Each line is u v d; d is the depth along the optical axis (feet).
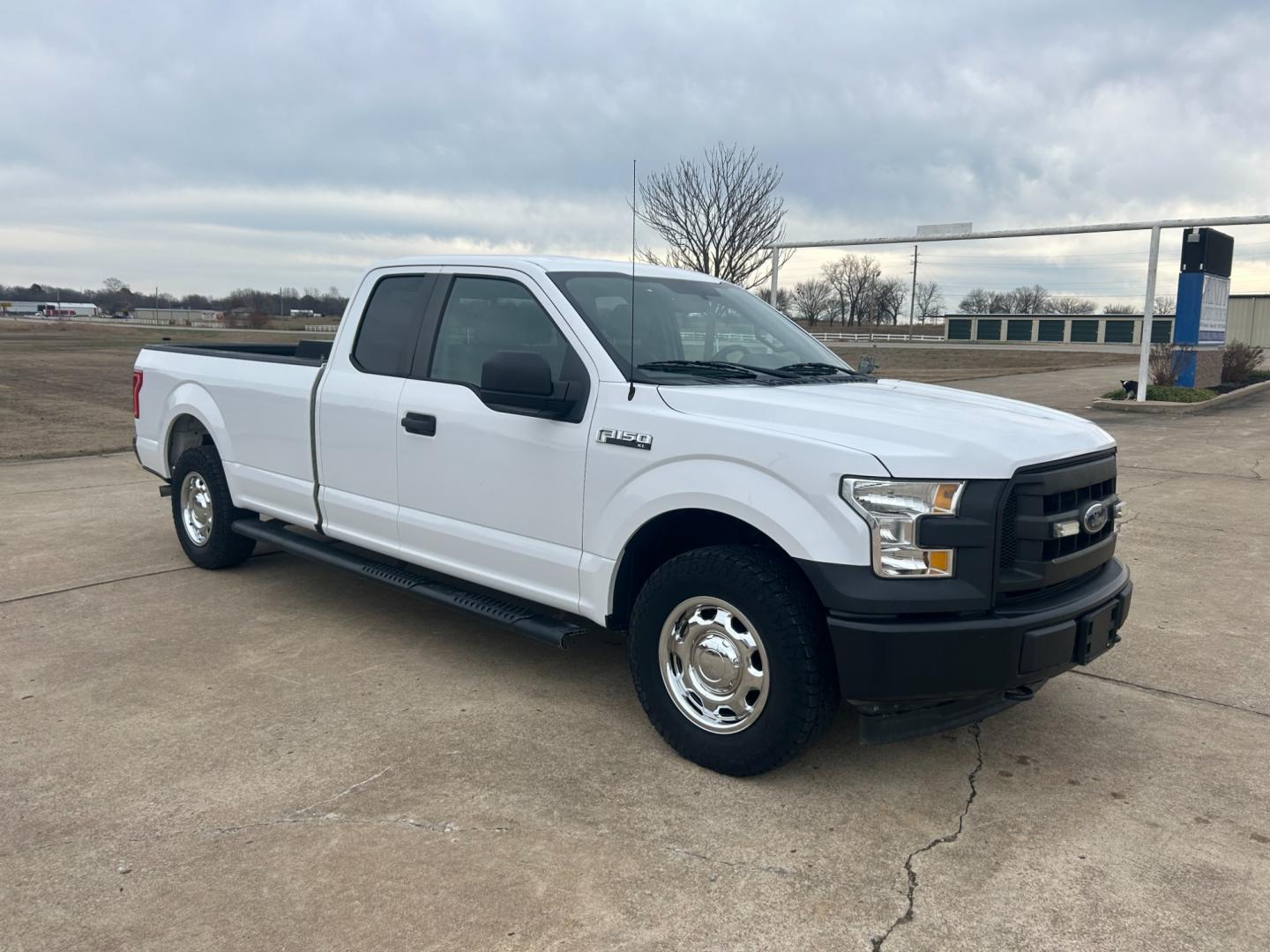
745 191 71.00
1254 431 50.52
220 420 19.71
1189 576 21.36
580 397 13.05
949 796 11.47
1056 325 261.24
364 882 9.55
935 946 8.70
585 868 9.84
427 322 15.58
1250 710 14.10
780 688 11.07
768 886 9.58
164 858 9.96
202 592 19.58
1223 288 75.20
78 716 13.50
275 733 12.96
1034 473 10.82
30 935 8.72
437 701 14.15
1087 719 13.75
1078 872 9.89
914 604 10.28
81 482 32.73
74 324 377.71
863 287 364.17
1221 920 9.09
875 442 10.68
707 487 11.43
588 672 15.43
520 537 13.87
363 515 16.34
